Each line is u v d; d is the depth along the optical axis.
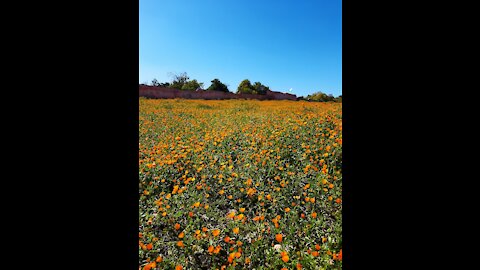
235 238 2.76
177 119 12.06
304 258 2.32
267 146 5.05
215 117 11.94
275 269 2.33
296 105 16.75
